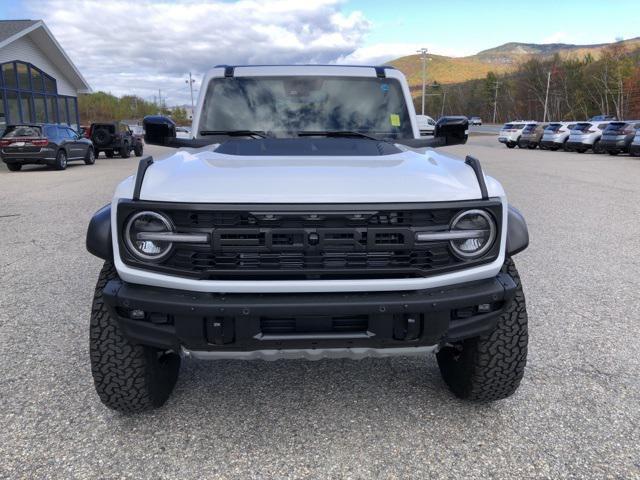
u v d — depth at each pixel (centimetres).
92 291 520
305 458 270
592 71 9869
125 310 259
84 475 257
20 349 390
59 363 368
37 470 260
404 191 248
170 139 370
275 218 241
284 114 402
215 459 269
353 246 242
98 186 1399
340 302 242
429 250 248
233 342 250
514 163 2170
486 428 293
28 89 2928
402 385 343
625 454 269
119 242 250
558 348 389
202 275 243
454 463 264
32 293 514
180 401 325
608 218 901
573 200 1105
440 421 301
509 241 277
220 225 241
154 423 301
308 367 370
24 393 329
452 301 248
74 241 741
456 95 15975
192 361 379
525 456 269
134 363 282
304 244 240
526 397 324
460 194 252
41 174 1792
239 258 244
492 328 268
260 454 273
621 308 470
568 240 735
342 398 328
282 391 337
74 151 2112
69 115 3475
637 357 375
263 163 283
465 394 309
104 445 280
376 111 407
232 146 336
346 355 264
